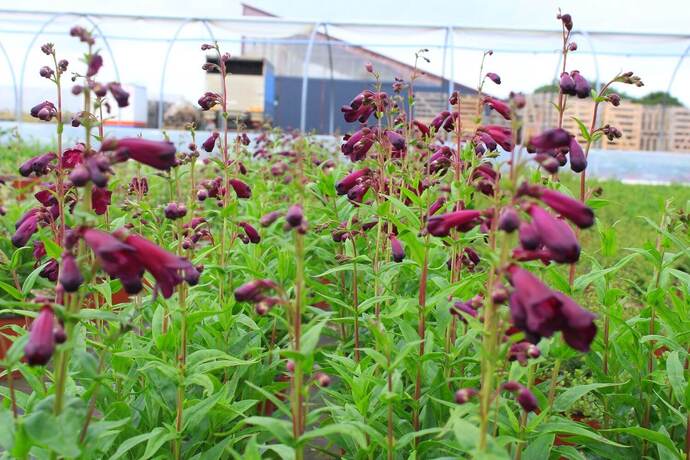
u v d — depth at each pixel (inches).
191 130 34.5
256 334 33.0
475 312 22.8
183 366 24.6
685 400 25.2
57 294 18.9
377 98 33.4
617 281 53.9
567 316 16.3
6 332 44.2
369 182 33.4
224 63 35.5
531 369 24.8
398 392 23.6
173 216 27.6
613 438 30.0
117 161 18.4
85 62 18.8
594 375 33.2
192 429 28.0
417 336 26.8
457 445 23.6
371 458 25.5
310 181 48.2
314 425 35.6
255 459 20.6
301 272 19.8
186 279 23.7
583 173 28.6
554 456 27.2
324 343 49.8
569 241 17.1
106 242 17.1
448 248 37.8
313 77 194.7
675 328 29.7
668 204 31.7
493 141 29.5
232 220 35.6
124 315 20.3
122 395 27.7
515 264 17.4
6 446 19.2
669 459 25.4
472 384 27.8
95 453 23.1
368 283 40.3
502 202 20.3
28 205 55.0
